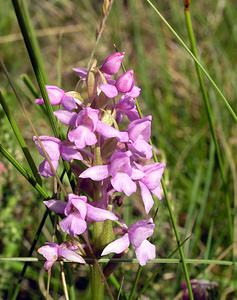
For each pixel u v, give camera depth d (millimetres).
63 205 109
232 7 269
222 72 232
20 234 171
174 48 257
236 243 170
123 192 112
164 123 218
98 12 287
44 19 279
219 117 195
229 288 161
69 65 263
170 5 273
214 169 194
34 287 172
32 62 108
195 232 168
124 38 257
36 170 117
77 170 110
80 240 112
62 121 106
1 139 171
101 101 108
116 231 112
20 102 109
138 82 245
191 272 161
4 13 278
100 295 116
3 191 171
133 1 250
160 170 111
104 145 108
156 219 170
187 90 234
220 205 185
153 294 163
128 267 165
